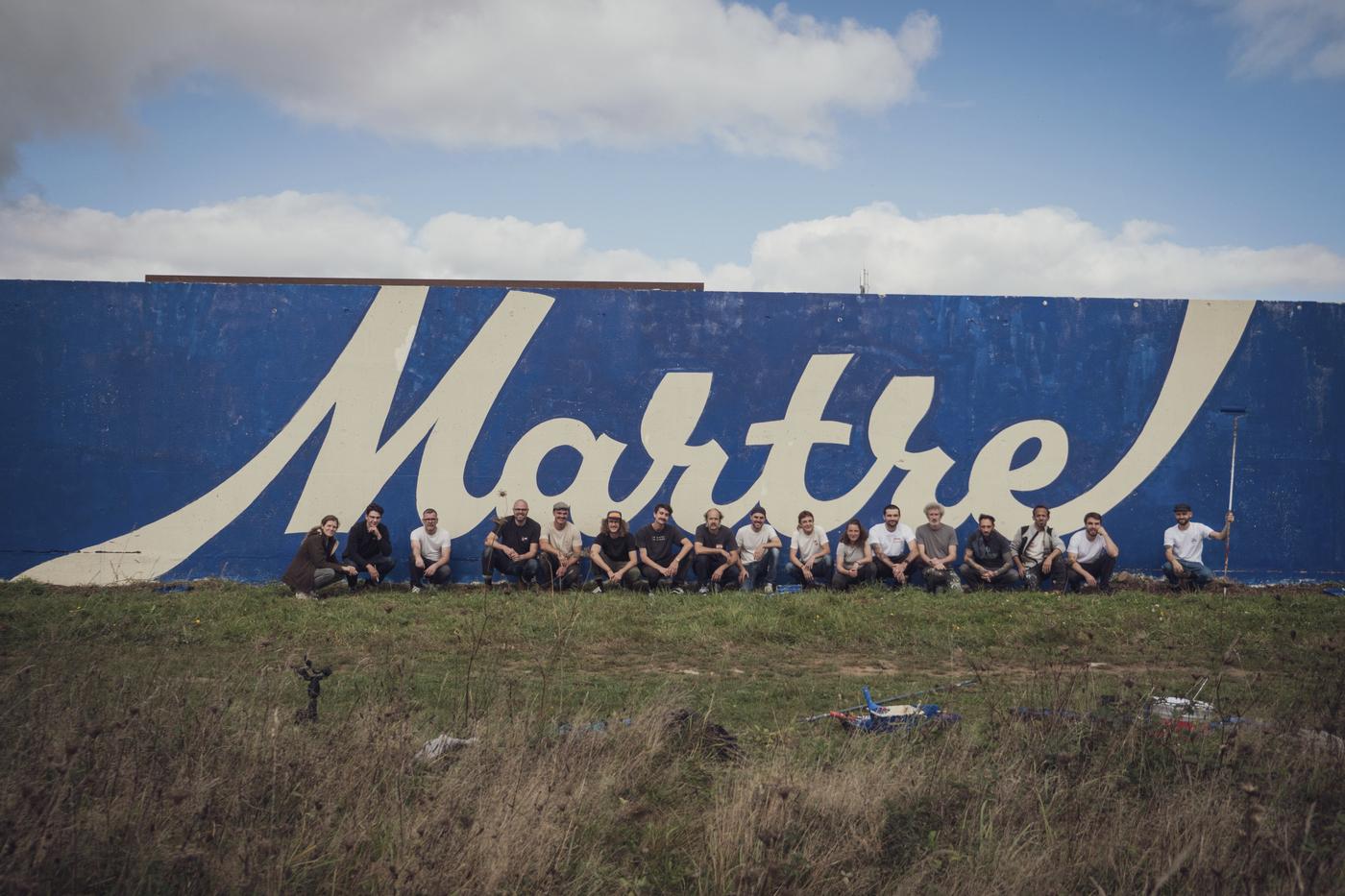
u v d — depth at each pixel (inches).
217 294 553.6
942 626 407.8
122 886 155.0
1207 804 182.1
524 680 311.7
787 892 162.7
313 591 486.0
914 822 186.9
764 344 568.1
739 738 241.0
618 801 194.2
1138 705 237.1
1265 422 575.8
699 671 336.5
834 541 565.0
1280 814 180.7
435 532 528.7
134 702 222.5
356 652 352.2
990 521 521.0
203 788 175.3
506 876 159.2
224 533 551.5
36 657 300.4
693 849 179.9
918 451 569.0
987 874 167.2
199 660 315.6
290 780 187.6
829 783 196.2
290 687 271.7
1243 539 570.3
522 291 563.8
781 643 385.1
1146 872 164.7
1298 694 257.9
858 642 385.4
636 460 563.8
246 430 553.6
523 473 561.0
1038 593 494.0
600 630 395.2
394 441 557.9
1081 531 527.8
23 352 545.3
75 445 546.9
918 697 289.1
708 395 565.9
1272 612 446.9
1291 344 577.6
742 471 565.0
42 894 149.9
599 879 166.6
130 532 547.8
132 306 550.3
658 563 520.7
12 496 544.4
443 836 166.4
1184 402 573.9
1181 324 575.2
